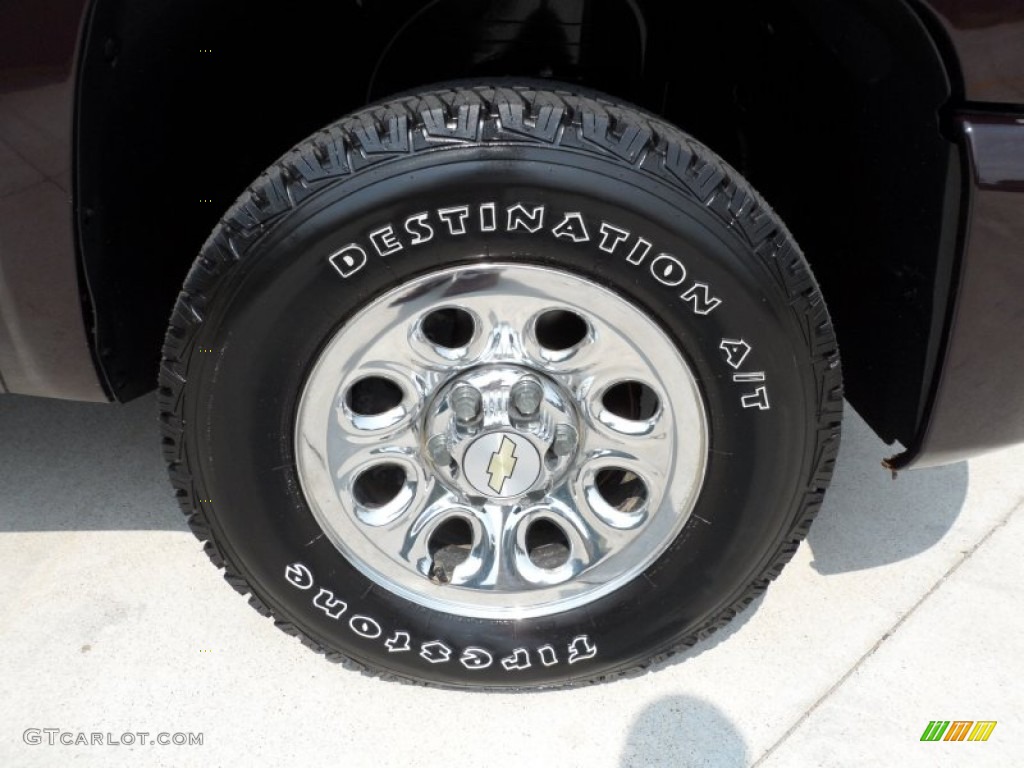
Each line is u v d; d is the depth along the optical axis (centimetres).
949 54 145
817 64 181
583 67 209
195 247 201
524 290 161
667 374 167
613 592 186
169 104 175
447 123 153
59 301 169
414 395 172
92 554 230
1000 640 212
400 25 204
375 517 181
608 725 193
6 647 205
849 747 188
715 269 156
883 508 250
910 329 174
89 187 161
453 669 190
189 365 162
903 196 168
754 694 199
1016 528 244
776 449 170
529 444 175
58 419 277
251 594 187
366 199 152
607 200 151
